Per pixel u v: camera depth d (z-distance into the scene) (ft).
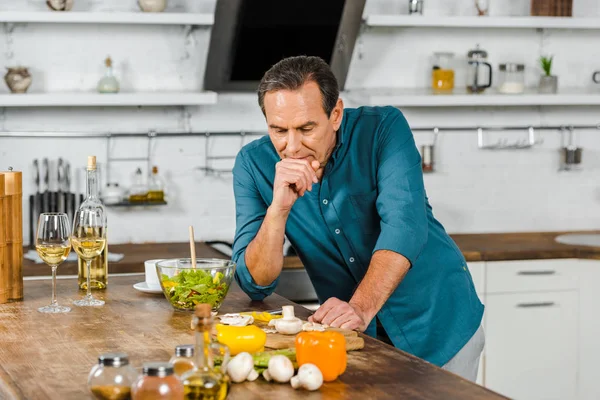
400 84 15.38
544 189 16.08
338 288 8.04
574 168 16.08
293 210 7.84
